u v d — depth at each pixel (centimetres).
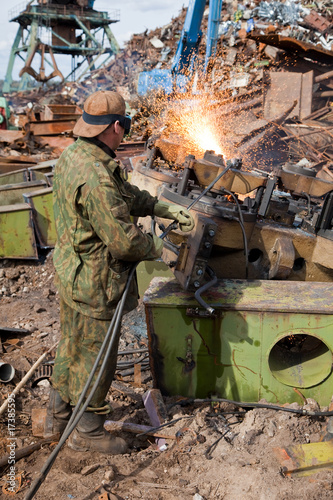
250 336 299
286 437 273
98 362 236
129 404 339
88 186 233
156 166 493
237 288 321
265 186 348
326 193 367
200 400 306
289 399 305
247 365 303
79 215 242
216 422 294
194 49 1482
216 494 236
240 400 309
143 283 508
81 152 242
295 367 315
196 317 298
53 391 280
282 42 1174
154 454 274
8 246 620
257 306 294
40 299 559
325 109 1084
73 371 262
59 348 269
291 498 225
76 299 249
